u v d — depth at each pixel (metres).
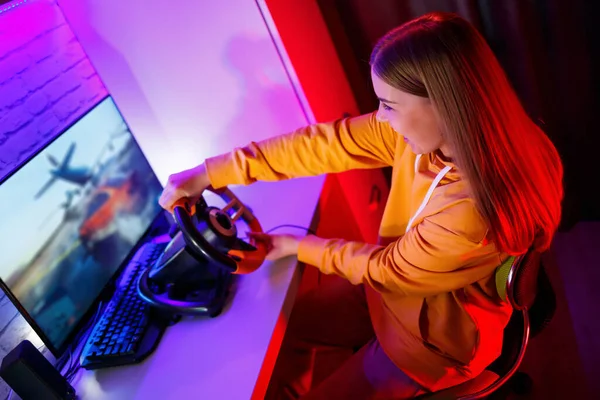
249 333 1.16
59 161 1.28
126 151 1.50
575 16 1.73
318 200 1.49
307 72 1.56
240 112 1.58
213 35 1.44
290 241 1.27
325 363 1.64
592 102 1.90
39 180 1.22
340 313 1.50
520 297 1.02
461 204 1.00
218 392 1.06
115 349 1.18
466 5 1.77
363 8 1.89
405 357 1.18
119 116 1.49
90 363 1.19
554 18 1.75
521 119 0.95
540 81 1.86
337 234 1.72
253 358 1.10
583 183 2.13
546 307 1.16
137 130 1.66
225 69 1.50
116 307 1.31
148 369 1.17
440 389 1.14
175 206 1.20
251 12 1.38
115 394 1.13
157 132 1.65
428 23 0.92
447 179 1.07
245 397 1.03
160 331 1.24
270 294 1.24
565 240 2.22
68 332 1.22
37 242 1.18
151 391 1.11
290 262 1.31
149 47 1.49
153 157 1.71
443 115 0.91
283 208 1.49
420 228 1.05
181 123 1.62
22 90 1.47
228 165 1.28
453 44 0.88
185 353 1.17
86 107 1.69
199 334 1.21
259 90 1.52
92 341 1.23
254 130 1.61
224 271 1.30
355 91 2.06
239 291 1.28
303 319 1.54
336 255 1.21
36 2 1.53
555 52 1.82
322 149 1.27
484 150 0.90
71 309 1.24
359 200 1.91
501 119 0.90
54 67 1.58
